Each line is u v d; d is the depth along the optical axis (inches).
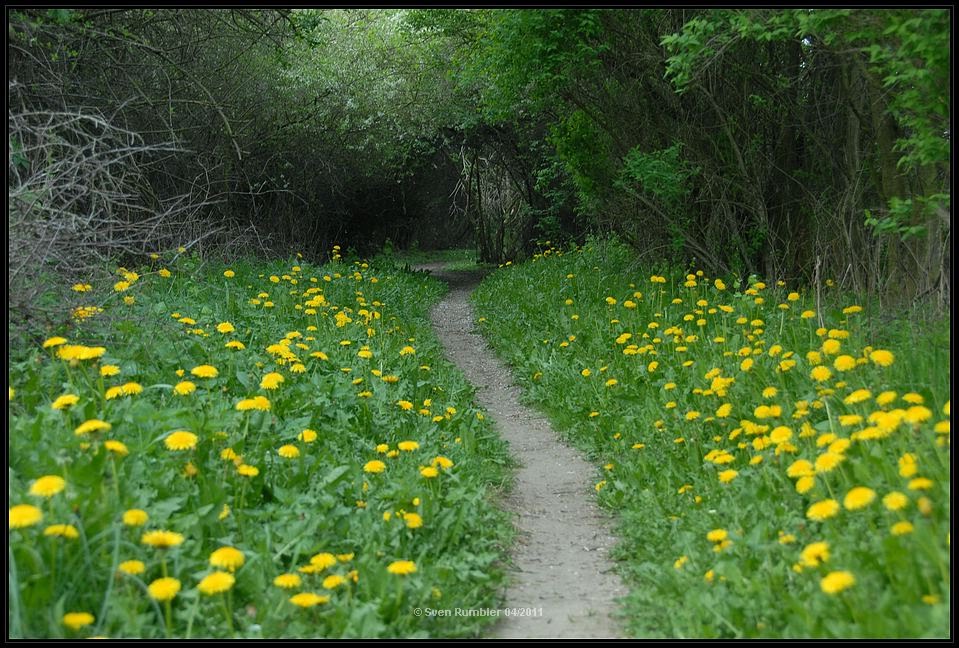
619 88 550.6
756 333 342.6
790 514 183.5
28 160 297.9
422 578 171.6
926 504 141.9
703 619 155.6
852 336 314.8
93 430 170.1
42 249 263.3
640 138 560.4
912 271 375.6
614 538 233.8
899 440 182.7
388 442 279.6
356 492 211.8
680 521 215.6
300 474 207.2
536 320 553.0
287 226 821.2
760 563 166.4
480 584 184.2
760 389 285.3
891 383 236.8
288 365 300.2
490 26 541.0
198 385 274.8
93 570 143.3
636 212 591.2
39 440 185.8
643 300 500.7
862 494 148.3
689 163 529.7
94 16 452.8
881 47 260.8
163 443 199.9
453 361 516.1
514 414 398.0
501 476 286.0
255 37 613.6
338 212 936.3
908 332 299.1
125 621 134.5
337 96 776.9
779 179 513.0
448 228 1593.3
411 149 994.1
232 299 422.6
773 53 478.6
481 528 214.7
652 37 495.5
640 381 352.5
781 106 496.7
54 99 437.1
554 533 239.0
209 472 193.8
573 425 352.5
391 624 151.3
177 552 152.3
